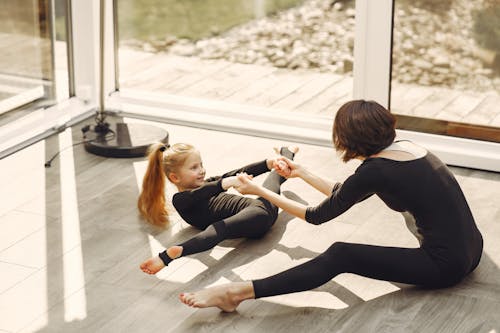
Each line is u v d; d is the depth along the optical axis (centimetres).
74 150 405
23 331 259
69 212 341
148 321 264
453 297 274
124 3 435
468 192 360
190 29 427
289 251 308
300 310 269
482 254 304
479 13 369
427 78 388
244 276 291
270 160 322
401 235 319
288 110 425
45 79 437
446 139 392
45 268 297
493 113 381
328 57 407
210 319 264
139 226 329
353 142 266
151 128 419
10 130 413
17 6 411
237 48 422
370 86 399
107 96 455
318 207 275
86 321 264
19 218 335
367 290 280
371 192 267
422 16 379
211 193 309
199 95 440
